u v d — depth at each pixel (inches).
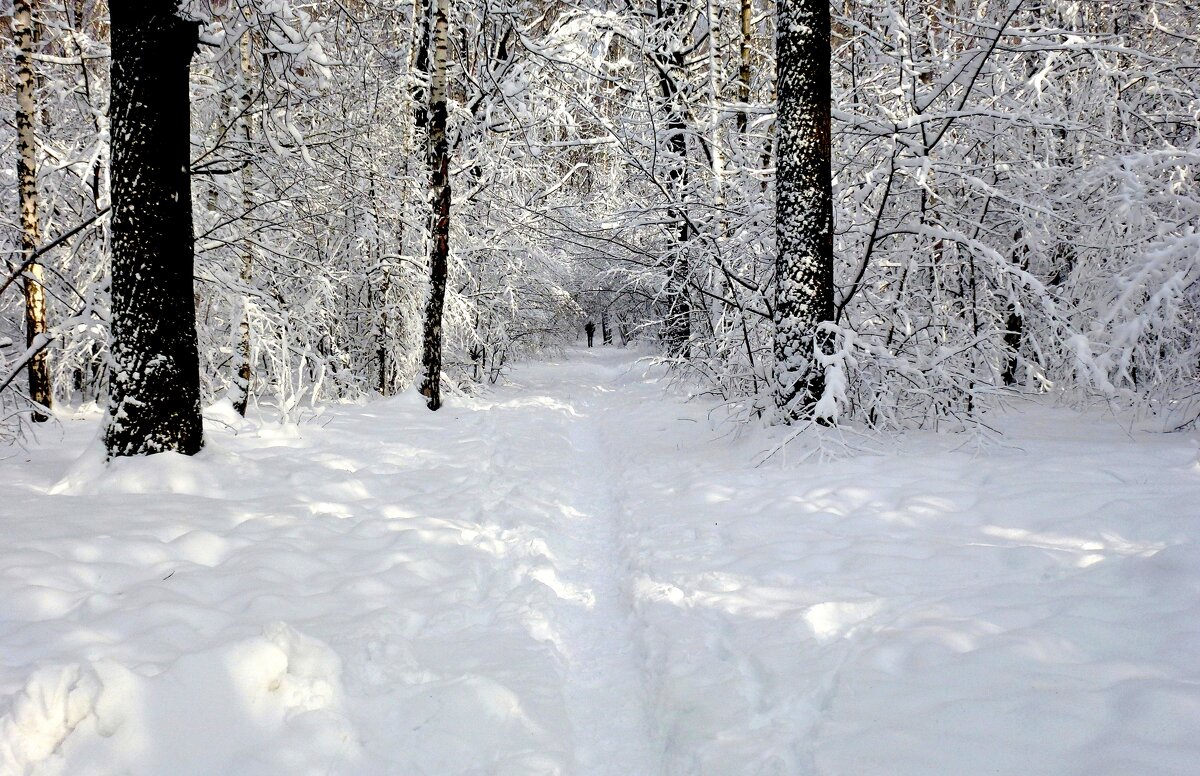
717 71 477.4
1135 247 253.6
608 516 228.7
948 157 298.8
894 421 260.2
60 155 340.8
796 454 243.4
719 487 221.0
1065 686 93.7
